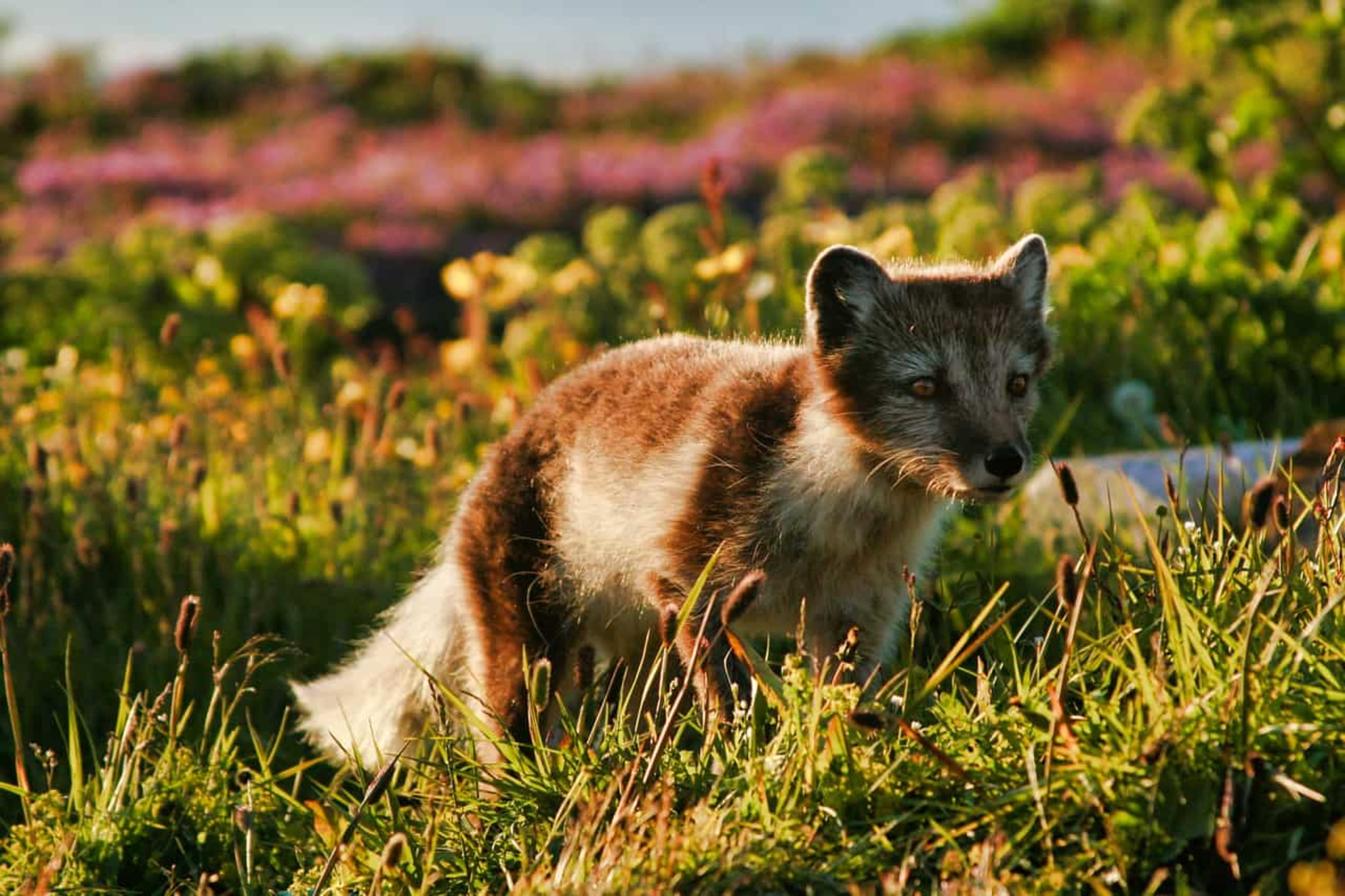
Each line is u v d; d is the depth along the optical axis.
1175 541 5.58
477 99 36.53
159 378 11.94
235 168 29.14
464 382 11.14
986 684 4.38
